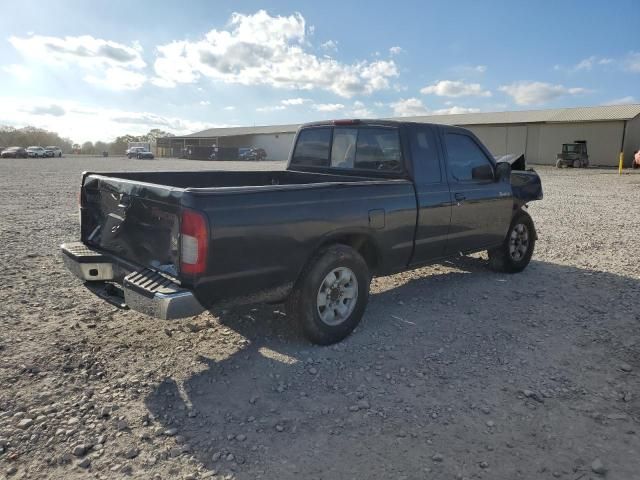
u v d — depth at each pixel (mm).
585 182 24906
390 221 4590
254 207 3557
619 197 17250
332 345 4277
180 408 3256
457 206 5324
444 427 3107
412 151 4934
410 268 5105
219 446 2879
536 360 4051
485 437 3012
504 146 51906
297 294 4074
